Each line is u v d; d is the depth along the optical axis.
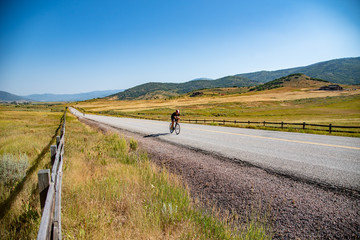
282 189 4.66
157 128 20.00
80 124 23.55
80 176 4.88
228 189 4.84
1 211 3.16
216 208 4.04
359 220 3.41
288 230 3.28
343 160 6.63
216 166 6.53
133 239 2.71
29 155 7.19
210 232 3.12
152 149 9.49
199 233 3.03
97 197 3.74
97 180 4.67
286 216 3.65
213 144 10.20
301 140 11.01
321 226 3.33
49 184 2.39
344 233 3.14
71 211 3.21
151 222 3.11
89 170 5.58
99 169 5.73
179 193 4.29
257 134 14.00
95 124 24.55
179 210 3.65
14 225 2.80
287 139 11.44
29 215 2.96
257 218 3.64
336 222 3.40
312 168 5.91
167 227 3.12
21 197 3.56
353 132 13.55
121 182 4.68
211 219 3.47
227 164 6.68
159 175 5.62
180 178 5.73
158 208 3.50
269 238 3.08
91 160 6.81
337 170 5.66
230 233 3.10
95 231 2.68
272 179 5.25
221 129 18.05
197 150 8.94
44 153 7.33
